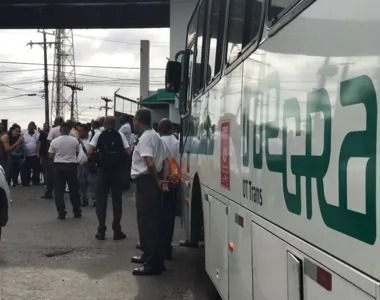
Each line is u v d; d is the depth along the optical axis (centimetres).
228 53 376
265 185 256
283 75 232
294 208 212
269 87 254
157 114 2412
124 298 522
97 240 788
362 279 155
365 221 154
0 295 528
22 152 1527
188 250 732
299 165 207
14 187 1496
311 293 193
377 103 149
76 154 972
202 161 499
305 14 208
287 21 230
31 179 1645
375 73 151
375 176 149
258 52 281
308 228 197
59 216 962
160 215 601
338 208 171
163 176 607
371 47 154
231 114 351
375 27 152
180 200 727
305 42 206
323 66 187
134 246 748
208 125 464
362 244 155
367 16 157
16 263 651
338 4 177
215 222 415
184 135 681
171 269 628
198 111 539
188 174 614
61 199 958
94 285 564
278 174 234
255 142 279
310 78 199
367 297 152
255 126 280
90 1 1747
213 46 455
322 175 184
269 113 252
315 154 191
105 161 775
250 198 288
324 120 184
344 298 167
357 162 159
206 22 507
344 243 167
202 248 713
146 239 598
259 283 266
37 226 891
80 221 945
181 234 856
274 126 243
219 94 406
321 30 190
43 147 1497
